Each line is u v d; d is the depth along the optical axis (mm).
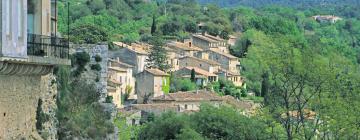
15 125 30672
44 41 32125
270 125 78438
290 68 76438
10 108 30047
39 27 32344
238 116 84188
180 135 81375
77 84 53219
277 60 76812
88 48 55344
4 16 27531
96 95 54312
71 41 61969
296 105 76562
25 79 31484
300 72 75750
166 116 86812
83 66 54938
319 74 75625
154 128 86375
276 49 78438
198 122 85750
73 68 54250
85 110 51625
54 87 41781
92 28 151125
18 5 28672
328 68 76000
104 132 52812
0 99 29047
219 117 84875
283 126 77375
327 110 74312
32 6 32219
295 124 78062
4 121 29469
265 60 77750
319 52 84375
